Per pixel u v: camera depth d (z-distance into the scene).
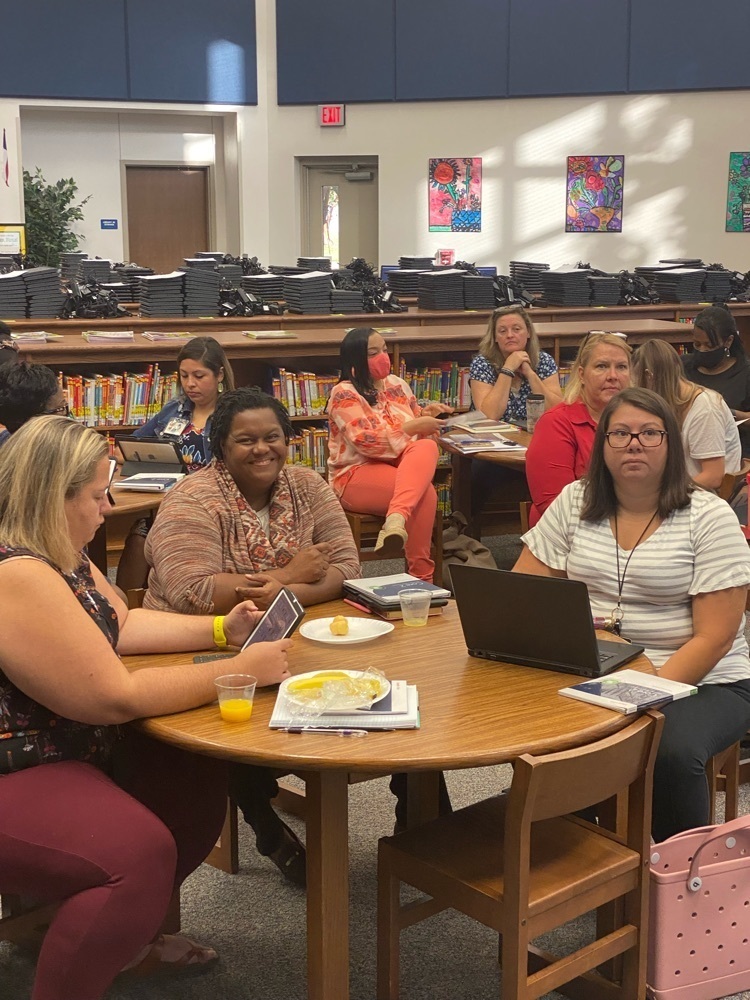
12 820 1.97
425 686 2.25
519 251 13.72
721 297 8.72
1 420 3.70
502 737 1.98
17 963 2.51
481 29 13.23
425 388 6.45
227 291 7.26
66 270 10.22
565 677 2.31
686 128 13.05
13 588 1.97
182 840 2.42
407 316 7.41
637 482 2.66
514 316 5.79
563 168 13.42
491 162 13.56
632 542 2.71
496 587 2.33
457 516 5.46
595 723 2.05
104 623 2.17
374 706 2.08
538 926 2.00
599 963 2.14
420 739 1.97
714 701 2.57
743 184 12.99
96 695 2.00
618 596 2.71
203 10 13.54
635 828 2.17
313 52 13.66
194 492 2.73
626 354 4.02
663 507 2.67
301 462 6.25
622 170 13.27
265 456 2.73
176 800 2.40
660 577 2.64
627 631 2.68
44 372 3.74
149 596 2.77
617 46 12.98
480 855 2.14
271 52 13.85
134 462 4.44
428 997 2.38
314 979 2.09
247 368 6.42
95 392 5.87
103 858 1.95
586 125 13.28
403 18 13.38
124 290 8.21
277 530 2.78
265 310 7.16
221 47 13.68
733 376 6.14
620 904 2.28
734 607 2.59
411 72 13.47
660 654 2.66
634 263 13.47
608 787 2.06
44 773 2.06
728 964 2.33
